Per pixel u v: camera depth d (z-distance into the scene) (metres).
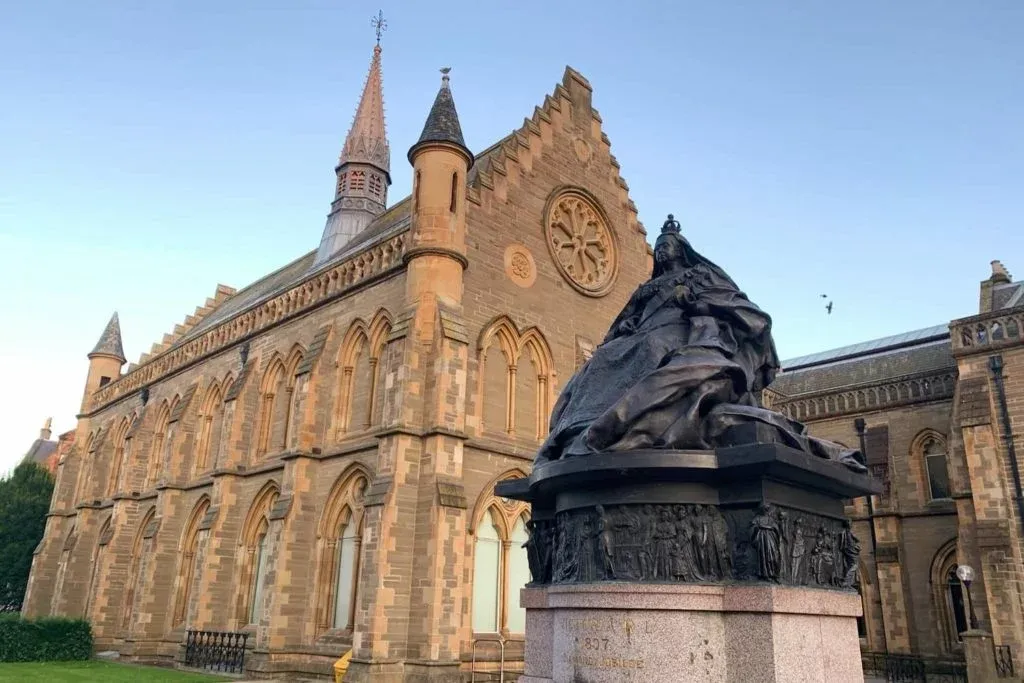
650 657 8.38
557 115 40.91
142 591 44.69
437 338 31.17
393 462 29.48
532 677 9.89
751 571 8.50
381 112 61.72
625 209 44.00
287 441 39.56
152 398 56.50
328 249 55.56
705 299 10.43
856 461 10.11
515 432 34.25
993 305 42.66
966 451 36.75
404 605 28.25
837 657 8.95
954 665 38.97
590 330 39.34
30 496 76.75
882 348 53.22
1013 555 34.44
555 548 9.86
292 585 33.19
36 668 33.69
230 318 48.00
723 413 9.11
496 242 35.47
